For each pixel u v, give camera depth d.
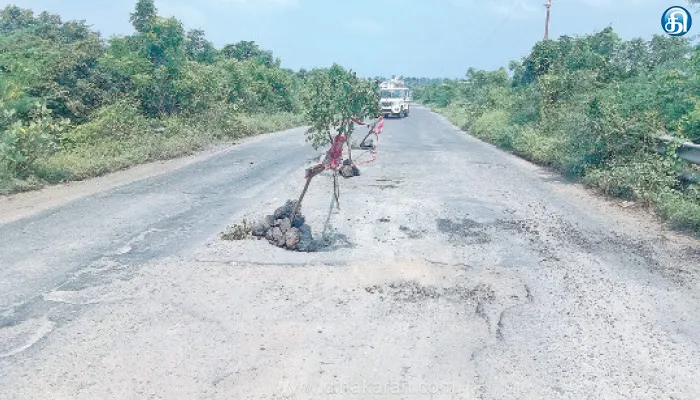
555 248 7.34
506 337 4.76
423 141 22.38
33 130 11.31
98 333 4.69
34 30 23.02
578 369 4.24
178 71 20.50
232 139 21.19
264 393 3.82
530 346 4.60
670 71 11.84
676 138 10.39
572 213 9.36
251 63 33.00
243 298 5.50
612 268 6.58
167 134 18.06
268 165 14.51
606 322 5.09
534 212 9.41
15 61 14.81
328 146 18.77
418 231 8.10
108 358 4.27
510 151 18.89
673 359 4.42
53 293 5.56
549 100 19.20
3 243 7.21
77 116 16.20
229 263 6.53
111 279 5.96
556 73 21.30
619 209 9.69
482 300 5.56
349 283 5.95
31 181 10.87
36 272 6.14
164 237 7.57
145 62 19.69
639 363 4.35
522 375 4.14
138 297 5.48
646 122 11.50
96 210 9.09
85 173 12.23
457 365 4.27
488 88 37.31
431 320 5.07
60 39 23.20
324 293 5.67
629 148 11.77
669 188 9.59
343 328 4.88
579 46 21.27
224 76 27.39
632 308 5.41
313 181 12.15
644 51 19.94
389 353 4.44
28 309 5.16
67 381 3.94
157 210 9.14
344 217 8.84
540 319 5.13
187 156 16.19
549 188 11.69
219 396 3.78
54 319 4.96
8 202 9.67
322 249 7.17
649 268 6.59
